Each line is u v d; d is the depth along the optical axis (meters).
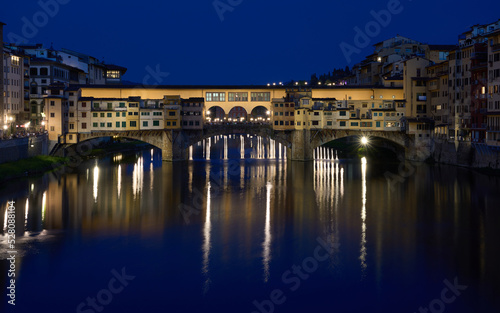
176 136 118.69
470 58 98.12
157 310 35.75
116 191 77.00
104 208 64.69
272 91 125.12
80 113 111.00
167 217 60.53
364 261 44.78
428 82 118.81
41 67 125.75
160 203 68.56
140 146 163.12
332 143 162.50
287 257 45.94
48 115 106.25
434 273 41.91
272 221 58.84
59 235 52.12
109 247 48.44
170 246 48.94
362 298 37.56
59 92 108.88
